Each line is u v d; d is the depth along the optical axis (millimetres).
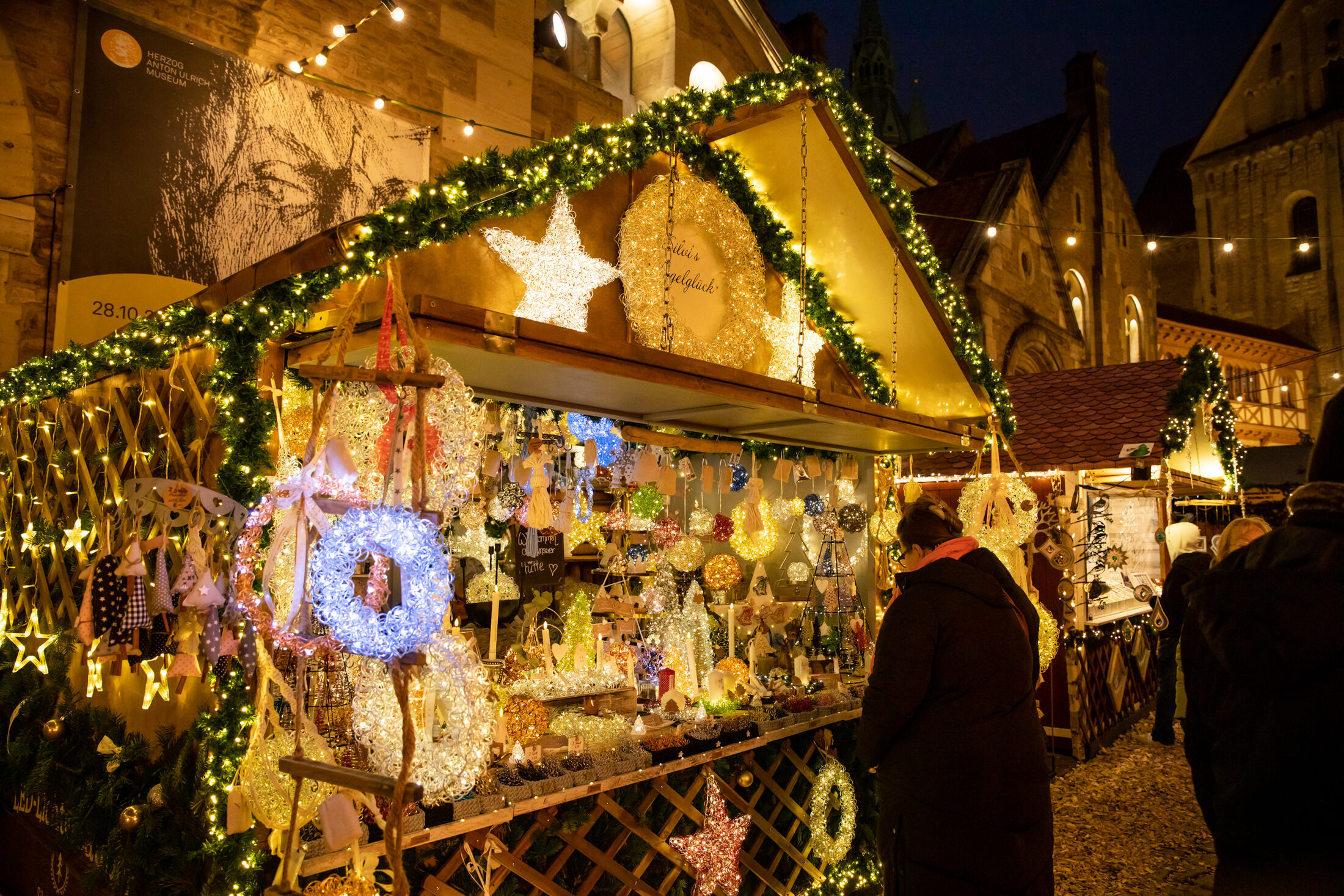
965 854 2750
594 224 3973
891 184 4715
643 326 4074
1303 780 1757
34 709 4719
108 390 4191
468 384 3451
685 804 3959
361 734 2535
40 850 4332
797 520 5992
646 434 4512
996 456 5562
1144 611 9930
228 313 2803
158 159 6906
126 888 3293
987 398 5516
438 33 8930
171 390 3504
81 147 6539
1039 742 2934
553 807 3379
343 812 2299
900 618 2936
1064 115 22594
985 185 17672
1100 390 10711
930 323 5141
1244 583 1890
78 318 6445
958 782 2779
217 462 3090
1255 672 1831
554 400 3885
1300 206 30781
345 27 6910
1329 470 2018
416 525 2137
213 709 2830
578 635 4707
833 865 4777
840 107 4406
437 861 3098
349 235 2764
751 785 4434
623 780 3572
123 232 6703
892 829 2930
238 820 2580
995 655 2877
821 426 4586
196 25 7207
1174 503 12656
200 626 2928
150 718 3680
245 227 7363
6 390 4953
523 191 3309
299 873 2578
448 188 2977
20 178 6297
